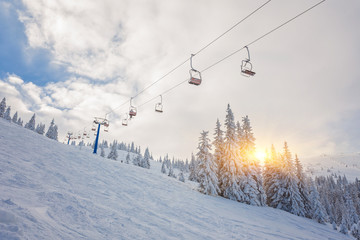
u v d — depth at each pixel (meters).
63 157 20.23
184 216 14.05
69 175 15.34
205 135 33.06
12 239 4.20
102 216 8.85
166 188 22.64
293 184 37.88
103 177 18.59
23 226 5.03
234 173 32.41
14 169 11.78
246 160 35.44
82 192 12.25
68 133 55.69
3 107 67.06
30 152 17.50
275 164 41.66
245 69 8.72
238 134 39.16
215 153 35.91
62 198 9.13
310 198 42.03
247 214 22.27
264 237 13.70
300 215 35.91
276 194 39.59
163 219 11.87
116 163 28.30
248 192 31.36
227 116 36.00
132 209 11.99
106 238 6.74
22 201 7.15
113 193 14.67
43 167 14.77
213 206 20.86
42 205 7.55
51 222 6.23
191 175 79.19
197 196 24.17
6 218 4.88
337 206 74.88
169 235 9.38
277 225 20.84
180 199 19.42
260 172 36.59
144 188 19.55
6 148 16.12
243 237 12.46
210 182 29.67
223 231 12.76
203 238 10.34
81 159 22.36
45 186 10.59
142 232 8.63
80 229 6.70
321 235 22.91
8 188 8.27
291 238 15.54
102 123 33.72
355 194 91.44
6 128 22.80
